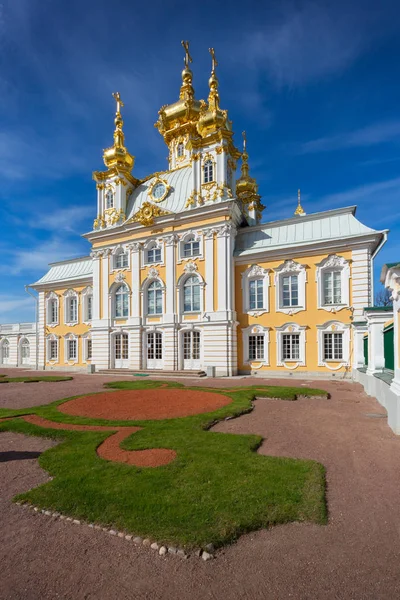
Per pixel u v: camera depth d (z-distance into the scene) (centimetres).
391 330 1308
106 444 856
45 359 3812
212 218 2817
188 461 704
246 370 2697
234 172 3191
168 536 443
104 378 2555
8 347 4481
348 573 388
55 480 627
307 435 909
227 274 2728
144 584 379
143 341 3047
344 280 2434
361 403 1355
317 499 534
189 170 3203
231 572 392
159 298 3048
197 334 2845
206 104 3553
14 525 501
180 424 1023
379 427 978
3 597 368
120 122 3509
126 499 541
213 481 600
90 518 498
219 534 445
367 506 533
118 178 3362
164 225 3005
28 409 1302
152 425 1027
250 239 2858
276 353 2609
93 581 387
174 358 2852
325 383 2069
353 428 971
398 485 605
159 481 604
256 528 470
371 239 2355
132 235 3173
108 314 3231
